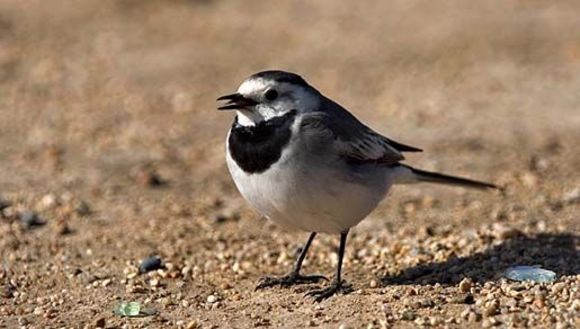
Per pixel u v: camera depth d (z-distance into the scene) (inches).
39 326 405.7
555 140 714.2
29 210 590.2
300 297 427.5
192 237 538.6
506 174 642.2
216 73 949.8
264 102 406.6
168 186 644.1
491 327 372.2
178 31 1101.7
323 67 964.0
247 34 1091.9
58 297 441.4
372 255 493.0
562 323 368.8
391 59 982.4
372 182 418.3
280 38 1075.3
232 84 913.5
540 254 462.9
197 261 494.0
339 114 418.0
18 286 458.3
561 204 574.2
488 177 637.9
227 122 802.2
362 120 791.7
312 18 1157.7
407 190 616.7
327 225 418.0
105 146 736.3
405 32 1077.1
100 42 1052.5
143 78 931.3
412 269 458.3
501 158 679.1
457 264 458.0
